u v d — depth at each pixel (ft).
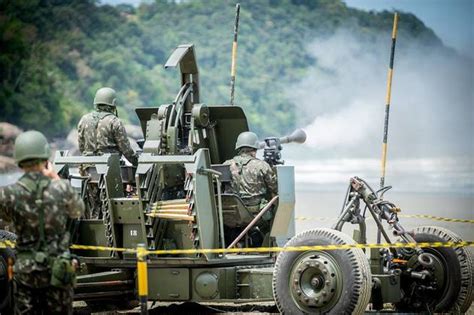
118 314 95.25
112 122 98.89
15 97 424.05
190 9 457.27
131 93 441.27
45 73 433.48
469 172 364.58
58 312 71.46
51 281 70.49
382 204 90.43
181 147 98.48
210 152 101.71
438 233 93.81
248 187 95.76
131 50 448.65
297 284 84.38
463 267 92.58
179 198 94.38
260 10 448.65
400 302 93.45
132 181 96.58
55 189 71.97
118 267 93.09
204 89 437.99
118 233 92.48
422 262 90.58
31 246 71.36
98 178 94.07
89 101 436.35
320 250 84.07
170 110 95.61
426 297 93.09
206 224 88.63
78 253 94.73
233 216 94.73
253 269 91.56
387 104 112.27
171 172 92.27
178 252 86.07
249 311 98.27
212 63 445.37
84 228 94.48
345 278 82.38
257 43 442.09
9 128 418.51
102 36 447.83
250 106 427.74
